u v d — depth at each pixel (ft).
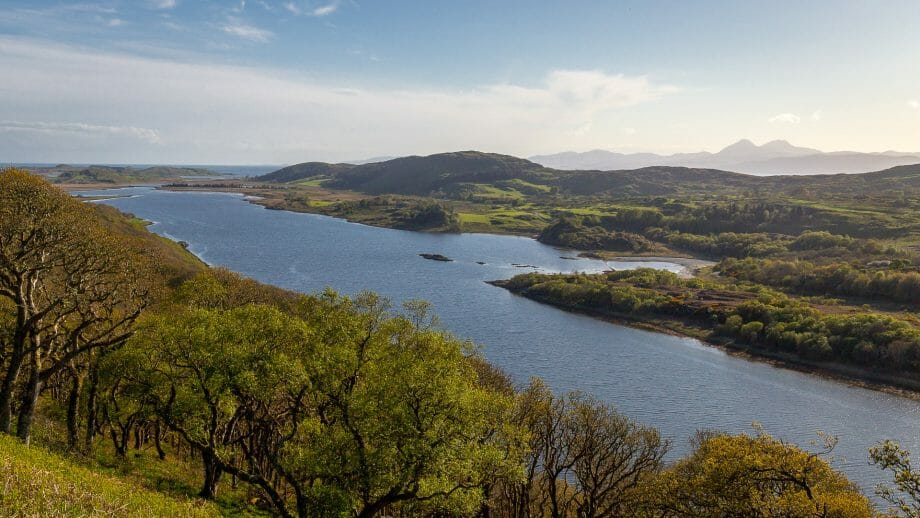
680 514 123.95
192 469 144.56
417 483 94.07
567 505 155.43
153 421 145.89
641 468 157.28
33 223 115.55
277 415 128.16
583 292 474.08
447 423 96.99
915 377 308.60
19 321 105.81
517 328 403.75
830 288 472.44
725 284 525.34
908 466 90.63
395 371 103.60
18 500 67.97
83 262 123.85
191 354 104.32
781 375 326.65
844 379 320.50
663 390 297.74
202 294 142.72
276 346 110.63
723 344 382.01
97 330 140.87
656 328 417.90
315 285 503.20
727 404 282.15
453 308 451.94
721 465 116.26
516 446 121.19
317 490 98.37
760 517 106.93
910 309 411.13
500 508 155.43
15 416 133.69
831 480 112.37
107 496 82.38
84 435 139.85
